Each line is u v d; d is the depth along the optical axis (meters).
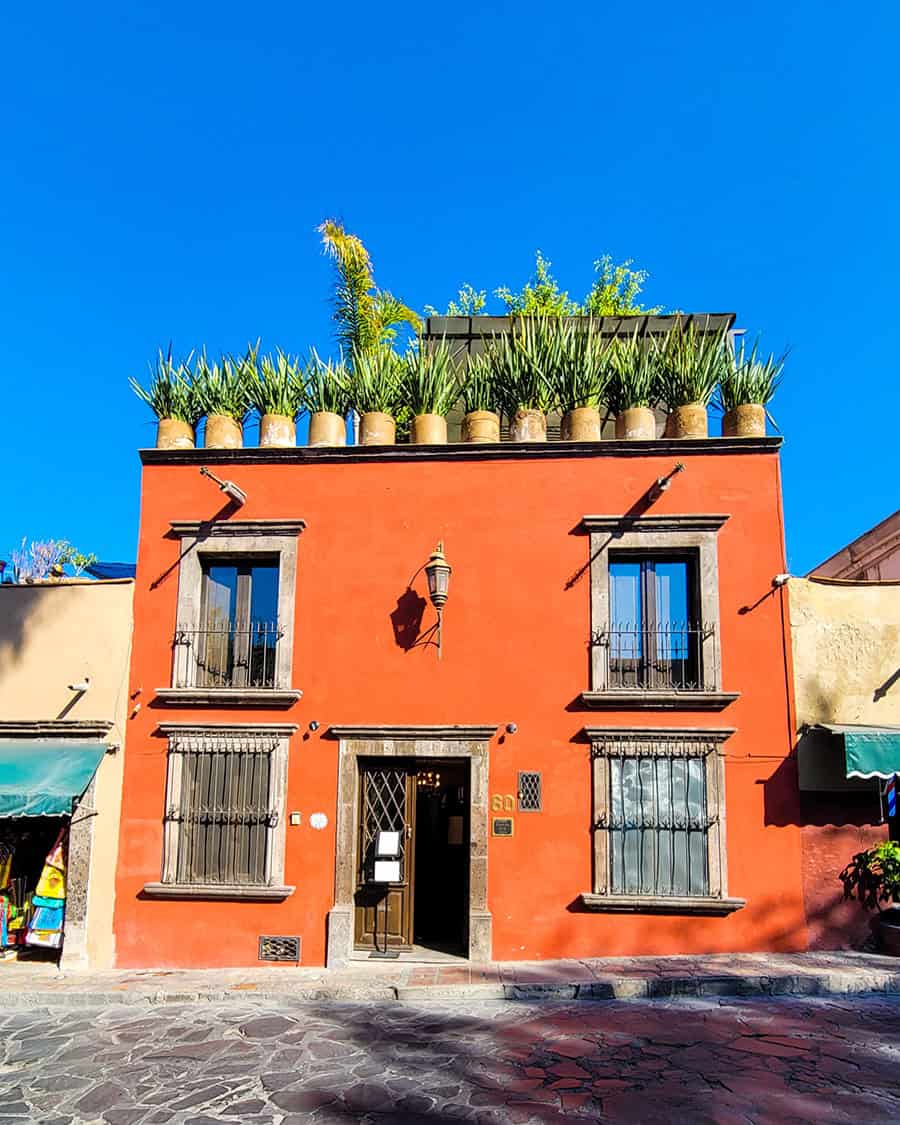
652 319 14.46
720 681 10.45
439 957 10.28
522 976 9.30
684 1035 7.54
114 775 10.85
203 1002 9.12
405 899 10.59
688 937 10.00
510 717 10.62
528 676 10.69
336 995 9.11
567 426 11.47
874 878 10.04
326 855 10.47
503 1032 7.75
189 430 11.99
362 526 11.23
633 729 10.39
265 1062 7.11
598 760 10.41
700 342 11.90
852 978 8.90
